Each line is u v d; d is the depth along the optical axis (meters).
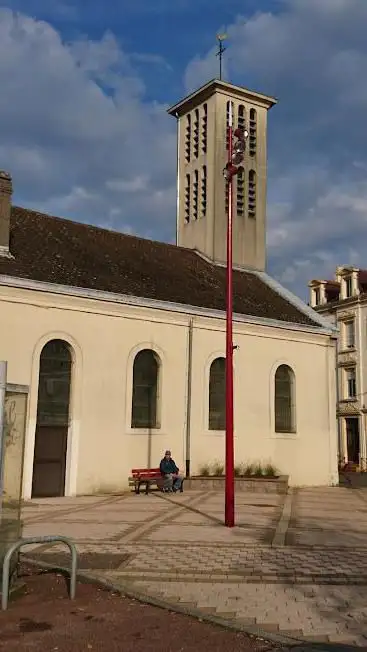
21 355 18.53
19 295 18.69
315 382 26.69
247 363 24.47
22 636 6.34
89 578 8.55
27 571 9.16
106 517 14.45
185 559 9.82
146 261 25.78
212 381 23.48
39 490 18.73
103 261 23.44
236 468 23.39
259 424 24.44
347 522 14.45
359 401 41.78
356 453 41.97
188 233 31.77
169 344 22.16
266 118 33.12
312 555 10.25
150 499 18.41
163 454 21.50
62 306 19.56
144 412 21.50
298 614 7.08
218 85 31.05
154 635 6.39
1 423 7.71
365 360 41.81
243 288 27.94
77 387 19.66
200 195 31.28
